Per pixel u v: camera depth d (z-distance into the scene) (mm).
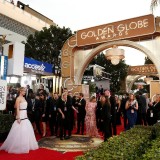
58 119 7977
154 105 9781
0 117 7242
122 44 14766
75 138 8203
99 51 15719
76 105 9781
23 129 6180
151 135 4977
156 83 14578
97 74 21188
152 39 14078
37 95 8906
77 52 16750
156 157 2736
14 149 6031
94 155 2875
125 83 29281
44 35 19984
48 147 6672
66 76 16219
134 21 14250
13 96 10289
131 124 8281
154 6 9289
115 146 3406
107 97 7250
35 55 19875
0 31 25109
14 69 7793
